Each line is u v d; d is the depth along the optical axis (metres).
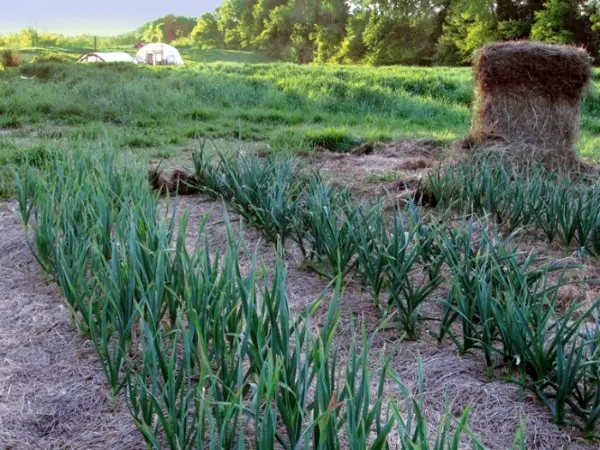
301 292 4.00
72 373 3.05
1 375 3.02
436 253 4.10
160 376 2.95
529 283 3.41
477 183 5.75
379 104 16.55
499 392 2.88
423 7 55.47
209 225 5.34
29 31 102.19
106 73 20.09
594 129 13.27
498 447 2.55
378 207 4.22
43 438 2.58
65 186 4.40
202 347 2.14
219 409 2.12
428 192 6.15
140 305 3.00
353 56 62.62
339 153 9.50
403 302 3.83
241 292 2.56
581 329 3.41
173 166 7.37
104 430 2.62
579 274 4.39
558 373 2.60
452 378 2.99
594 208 4.74
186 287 2.69
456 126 14.04
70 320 3.48
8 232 5.03
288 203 4.71
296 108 15.76
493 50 7.78
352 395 2.05
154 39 160.50
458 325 3.59
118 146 8.57
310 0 74.19
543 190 5.57
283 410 2.15
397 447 2.47
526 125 7.75
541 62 7.64
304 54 76.06
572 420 2.68
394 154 9.45
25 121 11.78
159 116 12.86
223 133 11.09
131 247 2.90
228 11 101.06
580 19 42.38
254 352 2.35
